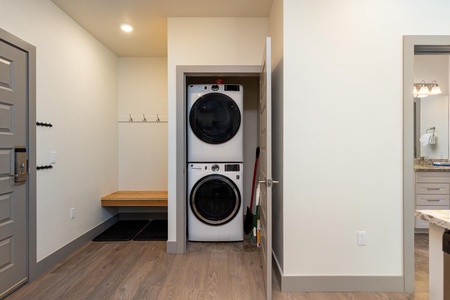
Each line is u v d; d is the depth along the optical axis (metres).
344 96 1.97
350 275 1.97
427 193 3.15
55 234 2.44
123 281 2.10
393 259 1.97
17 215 1.99
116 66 3.83
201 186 2.96
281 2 2.04
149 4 2.45
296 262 1.97
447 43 1.93
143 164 3.93
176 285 2.04
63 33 2.58
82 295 1.89
